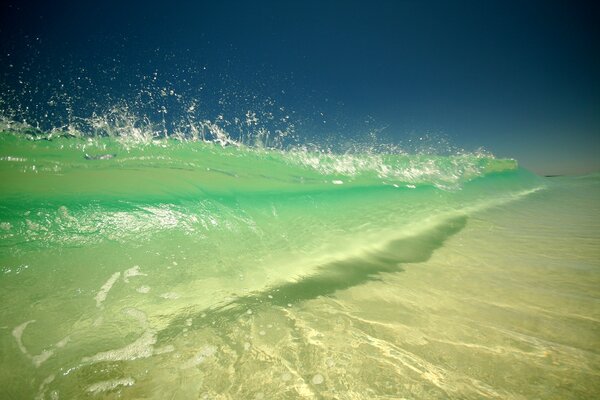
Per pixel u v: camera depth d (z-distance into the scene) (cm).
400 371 120
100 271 160
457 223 341
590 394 109
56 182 209
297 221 262
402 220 318
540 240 291
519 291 187
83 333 129
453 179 539
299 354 128
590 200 527
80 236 172
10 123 267
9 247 153
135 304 149
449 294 182
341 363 123
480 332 145
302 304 166
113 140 308
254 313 155
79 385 108
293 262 211
